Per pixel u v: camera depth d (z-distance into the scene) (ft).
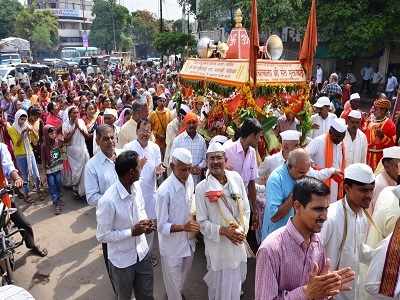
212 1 79.15
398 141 22.02
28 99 41.57
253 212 15.81
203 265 17.01
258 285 7.79
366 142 18.24
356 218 9.96
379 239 10.52
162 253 13.10
